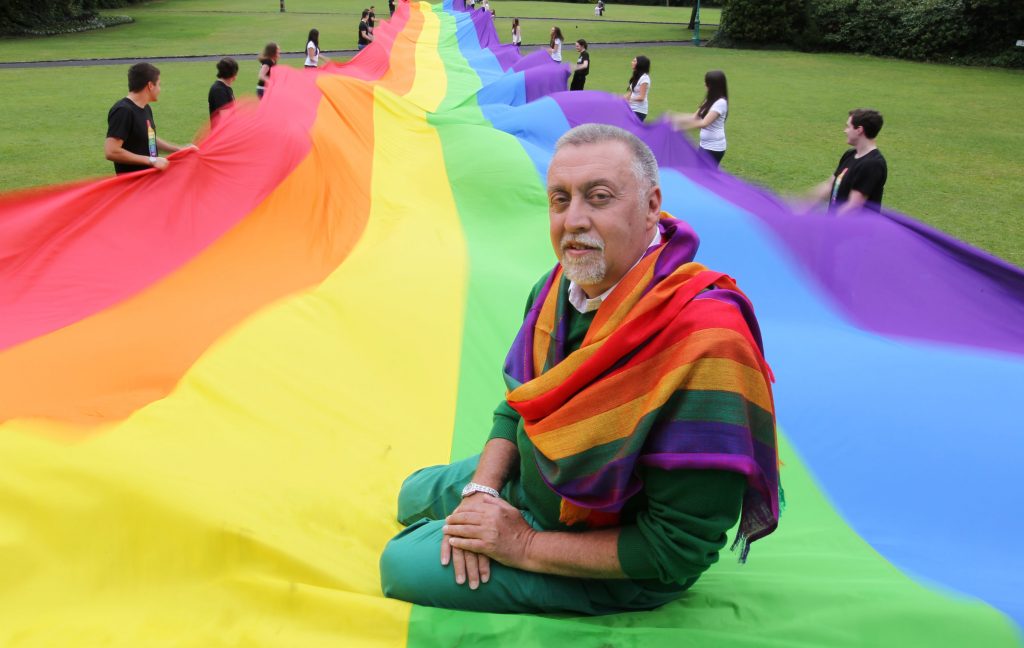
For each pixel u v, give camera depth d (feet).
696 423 6.16
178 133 40.47
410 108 25.34
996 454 11.41
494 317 14.30
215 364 11.71
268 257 17.16
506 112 27.78
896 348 14.39
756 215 17.98
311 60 49.73
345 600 7.19
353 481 9.93
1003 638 7.04
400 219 18.21
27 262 16.02
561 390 6.71
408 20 65.51
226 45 83.61
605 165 6.58
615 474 6.37
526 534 7.08
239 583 7.59
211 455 9.55
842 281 16.87
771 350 13.93
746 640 6.70
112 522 8.06
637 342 6.50
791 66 78.18
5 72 61.98
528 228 18.56
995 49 83.25
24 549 7.84
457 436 11.53
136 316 14.25
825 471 11.25
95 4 105.91
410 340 13.35
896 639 6.97
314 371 12.17
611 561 6.68
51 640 7.18
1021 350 15.10
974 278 16.83
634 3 172.04
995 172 38.42
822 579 8.19
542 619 6.90
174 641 7.09
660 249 6.88
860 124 21.56
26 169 32.45
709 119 29.73
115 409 10.41
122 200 17.72
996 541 10.02
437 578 7.18
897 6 88.12
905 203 32.71
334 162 20.20
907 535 10.09
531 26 115.55
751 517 6.57
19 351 12.89
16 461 8.52
